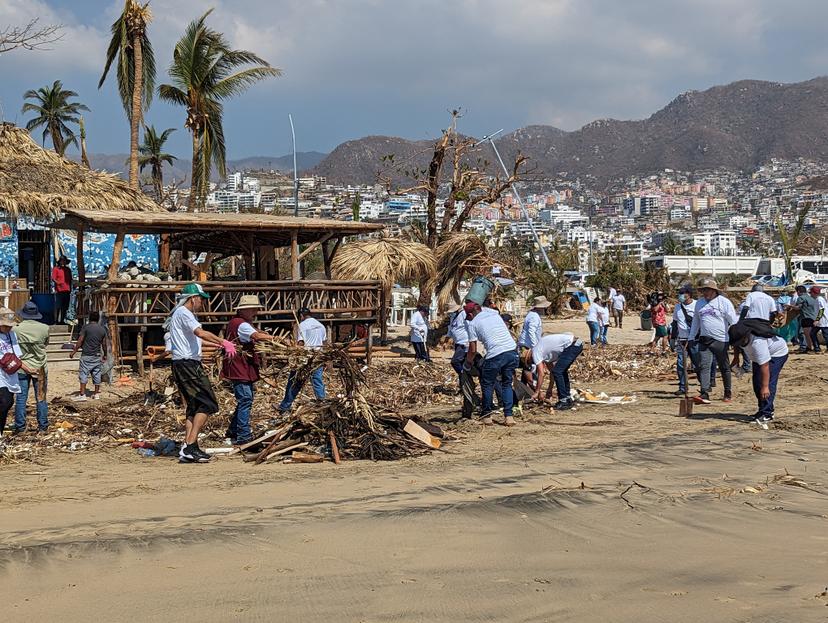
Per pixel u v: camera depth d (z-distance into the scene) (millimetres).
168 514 6531
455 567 5047
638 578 4812
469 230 27656
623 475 7996
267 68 33656
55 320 22828
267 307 20375
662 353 24688
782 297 28062
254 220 20625
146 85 32188
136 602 4434
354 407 9914
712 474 8055
